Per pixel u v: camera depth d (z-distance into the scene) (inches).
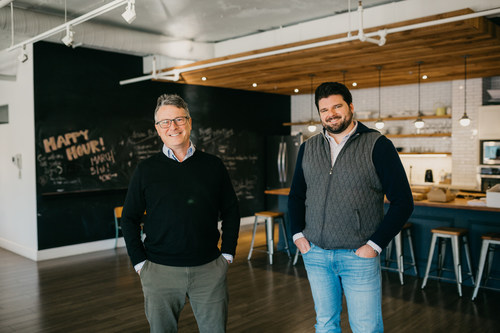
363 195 84.4
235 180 346.9
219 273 88.7
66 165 251.1
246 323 145.3
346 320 146.1
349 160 84.9
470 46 195.8
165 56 265.9
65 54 249.6
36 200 239.9
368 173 84.0
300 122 368.2
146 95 287.4
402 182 82.1
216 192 89.0
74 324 147.3
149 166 87.7
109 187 269.9
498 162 274.8
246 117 354.0
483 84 288.7
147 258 88.5
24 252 251.6
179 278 86.0
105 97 267.3
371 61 229.3
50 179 245.1
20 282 198.2
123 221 90.0
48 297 176.4
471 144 292.8
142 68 285.3
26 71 242.5
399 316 150.0
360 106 358.9
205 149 325.1
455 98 299.7
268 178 368.5
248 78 286.4
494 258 181.6
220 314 89.6
